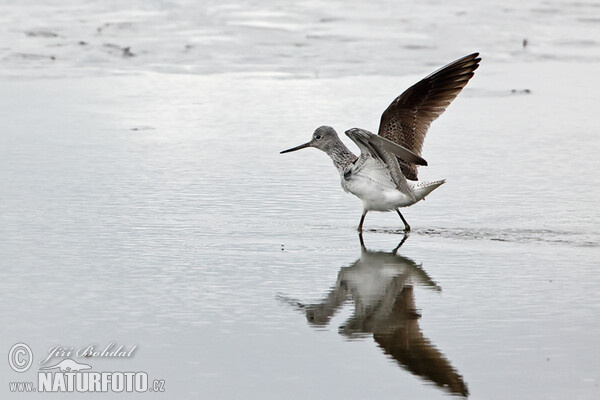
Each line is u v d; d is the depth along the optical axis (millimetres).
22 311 10508
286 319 10469
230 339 9898
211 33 28156
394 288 11445
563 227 13844
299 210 14711
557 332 10023
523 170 16734
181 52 26094
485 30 29281
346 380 9000
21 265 11969
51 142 18141
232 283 11547
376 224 14164
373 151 12906
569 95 22406
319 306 10859
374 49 26562
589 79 24000
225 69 24594
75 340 9797
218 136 18922
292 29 28828
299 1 33219
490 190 15625
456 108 21344
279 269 12102
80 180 15836
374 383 8945
